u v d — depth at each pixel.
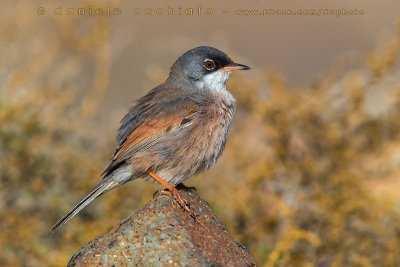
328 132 13.09
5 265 11.38
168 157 10.15
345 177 12.52
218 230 8.25
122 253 7.35
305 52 23.41
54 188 12.70
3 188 12.32
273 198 12.58
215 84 10.98
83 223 12.00
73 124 14.11
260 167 12.65
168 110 10.27
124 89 19.22
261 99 13.66
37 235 11.95
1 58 16.17
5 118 12.66
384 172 13.24
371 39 23.11
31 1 19.08
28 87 14.45
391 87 14.04
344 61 14.42
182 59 11.16
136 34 22.44
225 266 7.41
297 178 12.65
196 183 13.12
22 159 12.47
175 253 7.32
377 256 11.98
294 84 20.62
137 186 12.61
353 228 12.14
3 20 16.75
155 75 15.62
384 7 25.27
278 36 24.28
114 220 11.48
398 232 12.17
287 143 13.09
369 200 12.24
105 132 15.34
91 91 16.92
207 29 23.94
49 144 13.17
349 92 13.51
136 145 10.16
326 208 12.15
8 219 11.87
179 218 7.88
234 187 12.78
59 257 11.27
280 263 11.19
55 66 16.44
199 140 10.24
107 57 15.96
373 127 13.41
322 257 11.96
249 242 12.07
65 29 16.44
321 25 24.77
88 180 12.66
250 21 24.81
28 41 16.77
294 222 11.93
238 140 13.53
